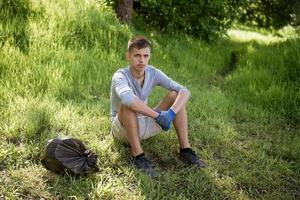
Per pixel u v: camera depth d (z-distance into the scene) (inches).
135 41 138.6
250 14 637.9
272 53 313.4
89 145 150.1
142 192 130.1
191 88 238.2
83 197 123.1
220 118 197.6
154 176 139.1
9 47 207.5
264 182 144.7
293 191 142.9
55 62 212.2
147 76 145.3
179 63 295.1
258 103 224.5
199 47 356.5
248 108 215.5
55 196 123.6
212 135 174.7
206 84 266.4
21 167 135.0
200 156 158.4
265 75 258.2
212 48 381.1
